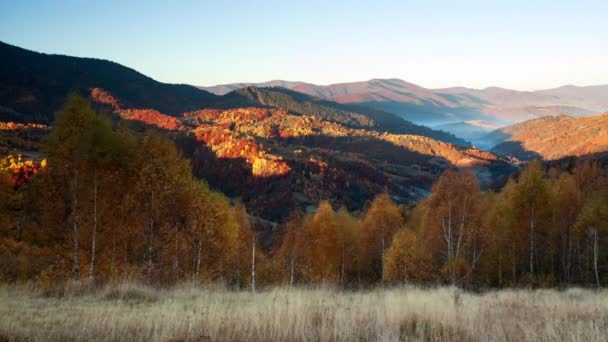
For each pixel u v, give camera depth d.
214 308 10.38
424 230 36.91
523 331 8.42
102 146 21.03
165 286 18.56
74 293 14.85
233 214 35.41
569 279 35.72
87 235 21.06
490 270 36.50
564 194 37.59
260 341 7.63
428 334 8.50
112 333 7.76
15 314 9.96
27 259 22.50
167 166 23.64
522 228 35.03
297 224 38.97
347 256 43.47
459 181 34.16
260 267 32.19
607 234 33.38
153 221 21.58
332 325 8.70
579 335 7.62
